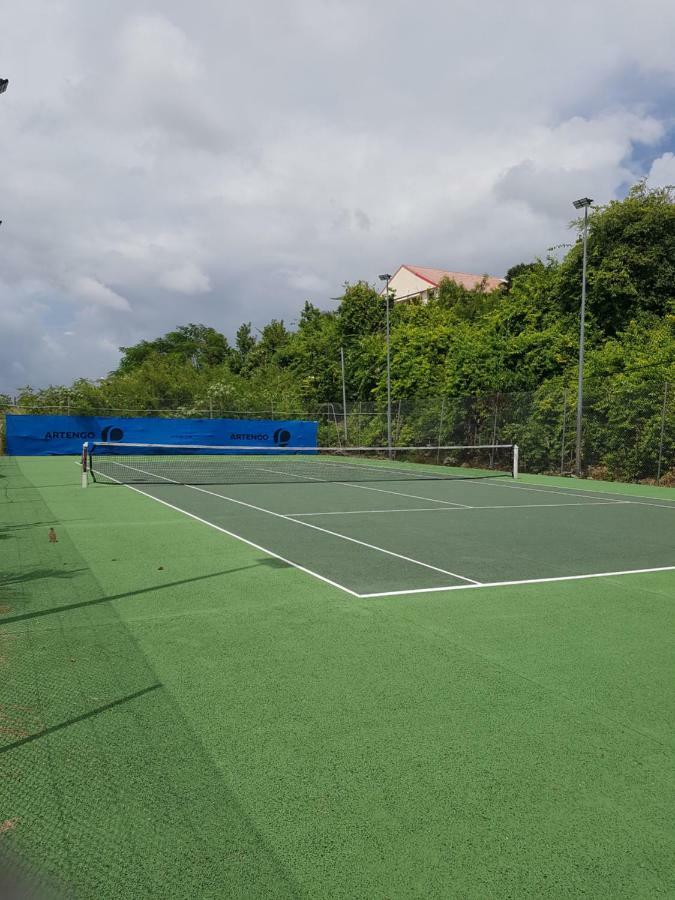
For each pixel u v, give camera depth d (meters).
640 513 12.47
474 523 10.99
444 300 51.88
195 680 4.09
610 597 6.23
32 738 3.32
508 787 2.92
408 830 2.60
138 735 3.36
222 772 3.01
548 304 29.88
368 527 10.38
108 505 12.60
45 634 4.94
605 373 23.02
